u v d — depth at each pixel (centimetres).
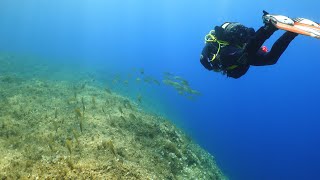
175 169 961
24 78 1775
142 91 2600
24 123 1011
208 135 2459
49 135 898
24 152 791
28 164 707
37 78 1847
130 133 1048
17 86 1495
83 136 923
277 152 4634
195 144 1537
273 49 363
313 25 324
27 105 1182
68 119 1056
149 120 1259
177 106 2753
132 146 941
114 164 750
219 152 2328
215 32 380
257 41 338
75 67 3061
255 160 3161
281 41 360
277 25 318
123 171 735
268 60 364
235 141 3064
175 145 1098
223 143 2606
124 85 2302
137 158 874
